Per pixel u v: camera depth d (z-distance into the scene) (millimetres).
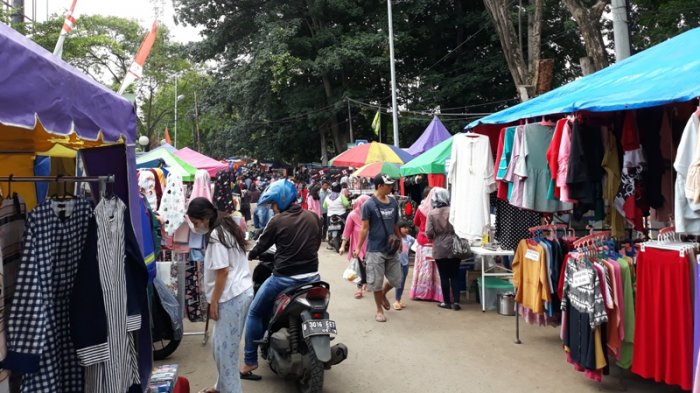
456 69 28484
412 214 12914
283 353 4680
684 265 4129
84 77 2975
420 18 29781
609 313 4633
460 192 6840
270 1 28875
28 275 2586
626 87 4754
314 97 29500
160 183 7230
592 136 4969
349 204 14836
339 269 11594
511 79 27109
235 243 4277
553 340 6328
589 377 4750
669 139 4867
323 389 4871
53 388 2703
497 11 12852
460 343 6234
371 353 5898
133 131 4008
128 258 3461
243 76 28438
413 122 27344
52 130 2398
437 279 8508
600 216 5133
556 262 5520
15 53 2098
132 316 3402
